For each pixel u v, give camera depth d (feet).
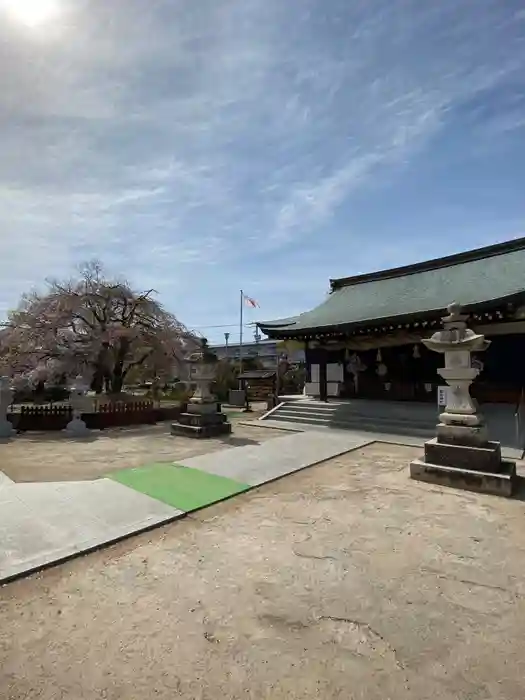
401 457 28.14
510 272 45.42
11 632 9.57
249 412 63.31
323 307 60.08
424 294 48.70
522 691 7.77
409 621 9.95
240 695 7.68
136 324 60.95
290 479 22.65
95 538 14.51
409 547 14.03
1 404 39.65
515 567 12.63
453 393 22.89
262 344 165.17
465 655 8.76
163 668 8.38
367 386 55.52
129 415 47.03
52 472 24.49
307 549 13.92
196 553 13.66
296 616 10.14
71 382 58.44
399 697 7.63
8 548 13.71
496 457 20.58
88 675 8.20
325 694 7.70
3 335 62.08
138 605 10.64
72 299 56.24
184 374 73.05
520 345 42.50
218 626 9.75
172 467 24.84
